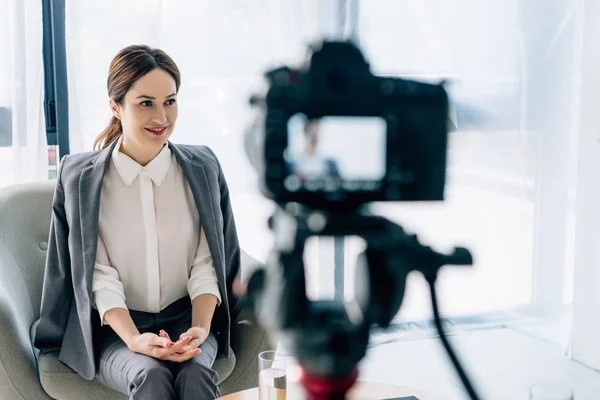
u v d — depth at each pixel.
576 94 2.00
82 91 1.80
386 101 0.23
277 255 0.24
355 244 0.24
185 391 1.13
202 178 1.37
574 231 2.03
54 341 1.33
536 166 2.04
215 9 1.84
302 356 0.26
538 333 1.31
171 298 1.38
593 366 1.73
